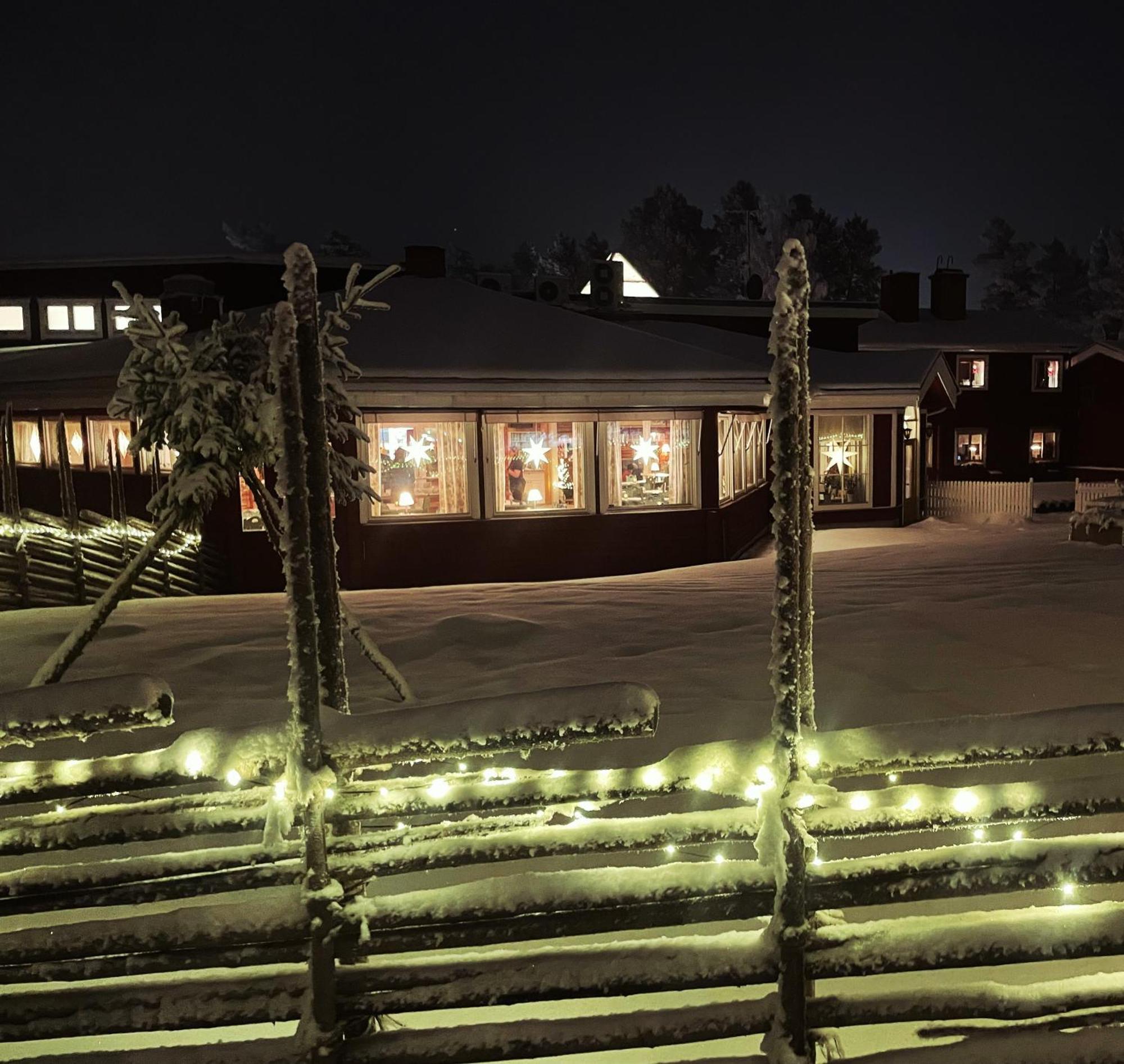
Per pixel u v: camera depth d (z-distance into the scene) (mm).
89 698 2570
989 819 2662
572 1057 2912
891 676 6812
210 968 2711
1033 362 35781
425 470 16438
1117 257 80125
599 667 7215
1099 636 7934
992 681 6605
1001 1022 2805
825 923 2902
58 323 28234
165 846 3908
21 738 2559
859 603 10055
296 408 2639
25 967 2709
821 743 2670
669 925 2682
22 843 2727
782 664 2596
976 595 10281
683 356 18641
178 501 6488
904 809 2672
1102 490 23797
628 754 5098
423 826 2854
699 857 3867
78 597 11367
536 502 17078
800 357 2672
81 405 18359
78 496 19266
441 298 20875
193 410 6473
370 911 2656
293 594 2611
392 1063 2656
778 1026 2633
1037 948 2650
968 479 35375
